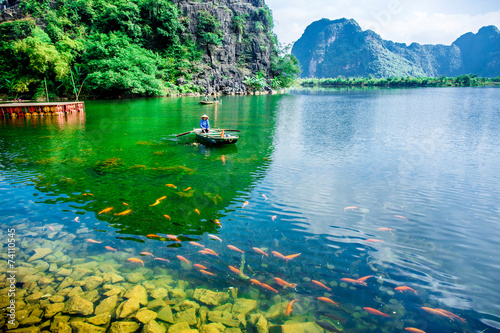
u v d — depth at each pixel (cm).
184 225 577
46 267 436
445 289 405
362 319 348
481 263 470
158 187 792
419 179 880
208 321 339
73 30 4706
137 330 322
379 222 607
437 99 4266
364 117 2330
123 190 767
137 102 3738
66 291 383
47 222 583
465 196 754
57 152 1191
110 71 3894
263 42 6675
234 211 647
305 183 840
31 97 4066
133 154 1164
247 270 435
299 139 1469
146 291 387
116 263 449
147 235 536
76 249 487
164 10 5225
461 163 1045
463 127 1802
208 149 1252
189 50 5600
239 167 991
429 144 1347
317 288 400
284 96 5325
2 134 1581
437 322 346
